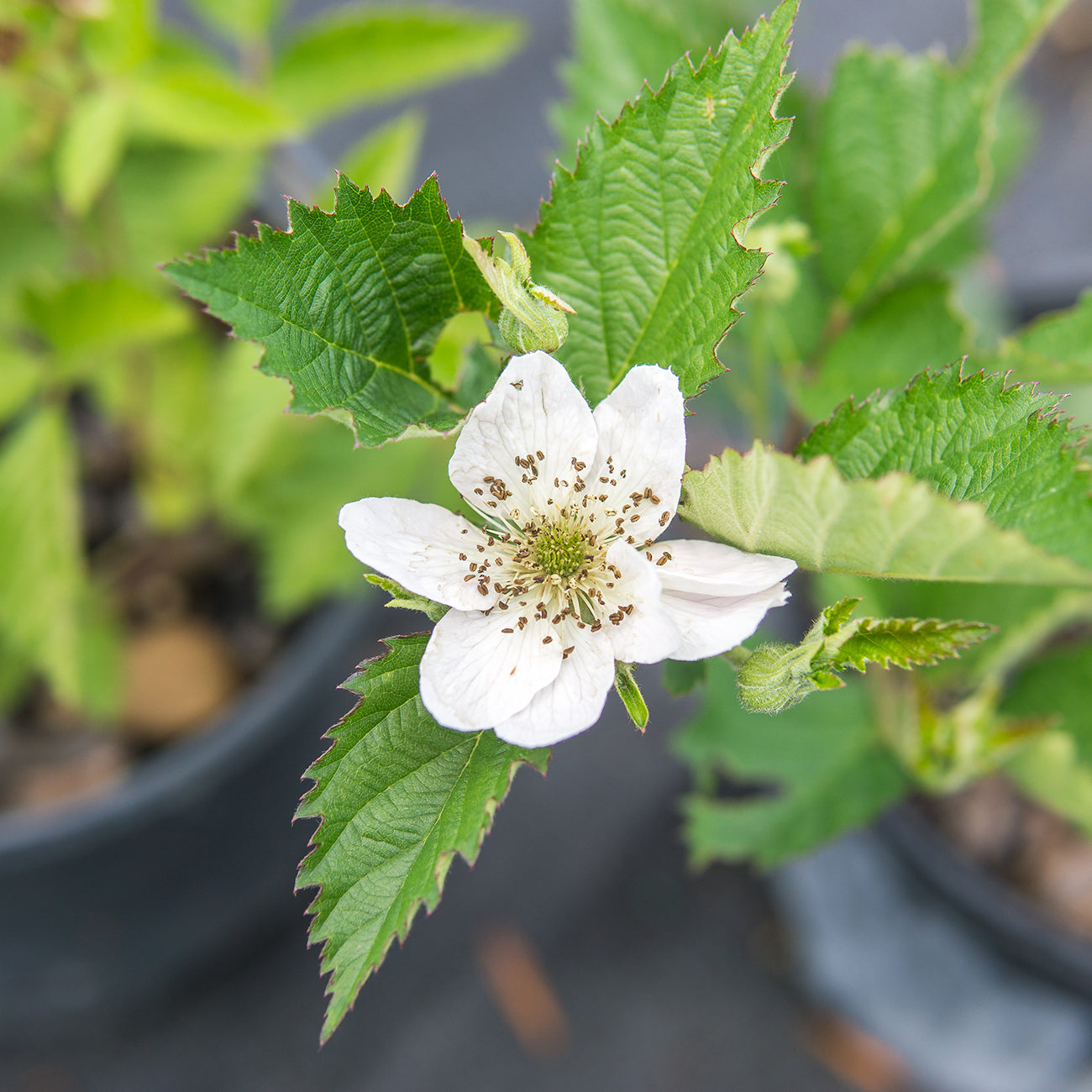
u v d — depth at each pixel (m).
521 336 0.22
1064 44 0.53
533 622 0.22
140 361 0.36
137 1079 0.42
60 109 0.31
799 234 0.26
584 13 0.28
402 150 0.31
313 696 0.39
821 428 0.22
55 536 0.33
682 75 0.22
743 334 0.29
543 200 0.22
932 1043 0.41
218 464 0.35
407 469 0.36
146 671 0.38
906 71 0.27
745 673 0.22
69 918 0.39
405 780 0.22
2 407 0.32
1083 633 0.37
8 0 0.29
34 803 0.37
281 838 0.41
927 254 0.32
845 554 0.21
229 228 0.37
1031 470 0.21
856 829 0.43
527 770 0.46
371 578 0.22
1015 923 0.34
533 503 0.22
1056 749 0.30
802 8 0.55
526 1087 0.42
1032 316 0.39
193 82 0.30
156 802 0.36
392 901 0.21
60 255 0.36
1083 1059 0.40
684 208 0.22
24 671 0.36
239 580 0.40
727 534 0.22
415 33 0.32
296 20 0.55
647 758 0.46
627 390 0.22
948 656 0.21
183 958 0.42
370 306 0.22
